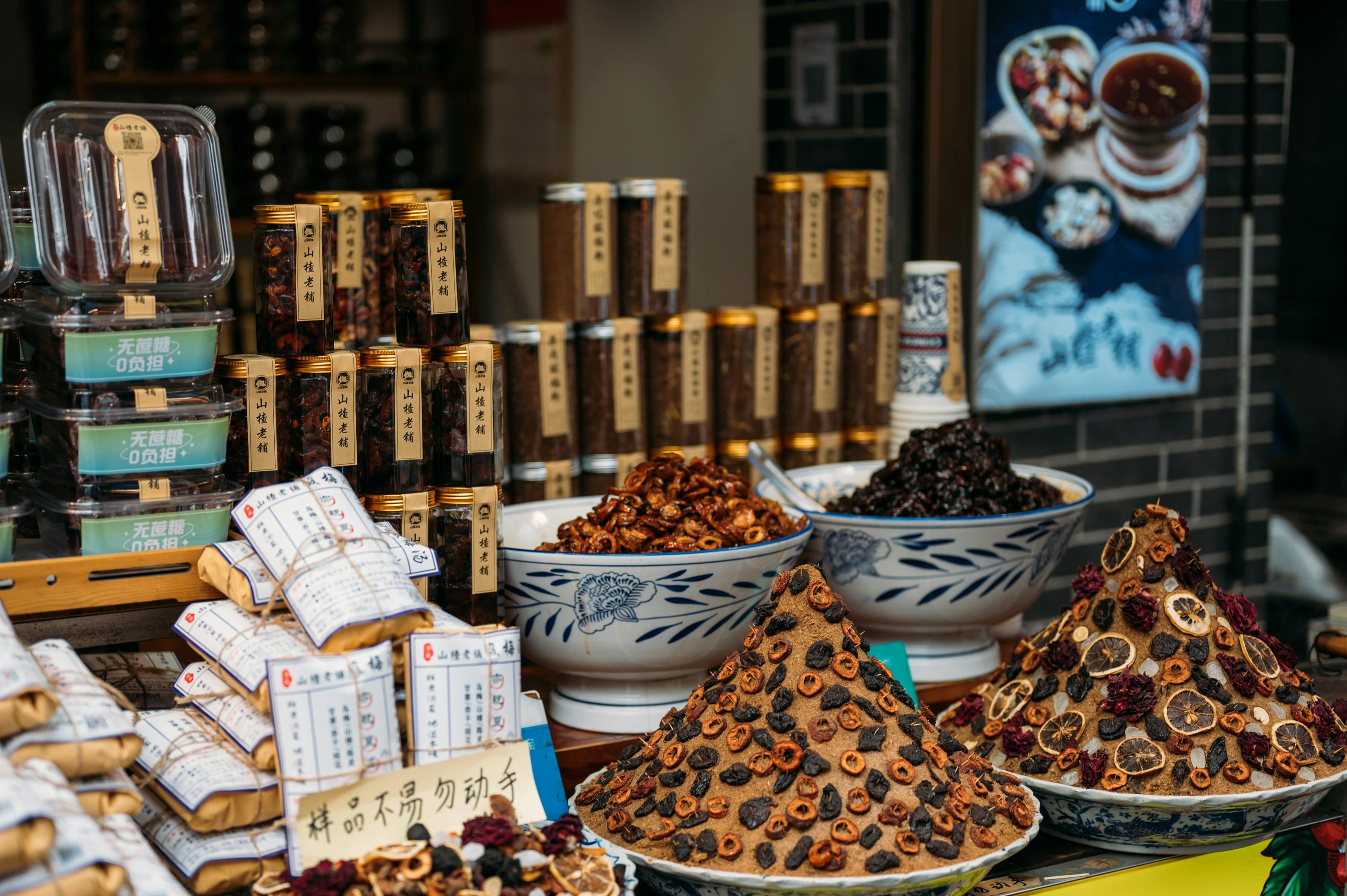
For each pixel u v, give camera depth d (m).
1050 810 1.15
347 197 1.42
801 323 1.74
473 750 0.94
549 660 1.30
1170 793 1.07
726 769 1.02
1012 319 2.27
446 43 3.76
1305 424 2.55
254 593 0.96
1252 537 2.64
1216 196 2.48
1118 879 1.11
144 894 0.78
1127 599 1.17
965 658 1.50
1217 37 2.42
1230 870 1.16
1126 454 2.49
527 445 1.55
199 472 1.05
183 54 3.16
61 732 0.81
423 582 1.09
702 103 2.99
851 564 1.44
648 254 1.60
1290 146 2.49
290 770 0.87
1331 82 2.44
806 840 0.96
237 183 3.24
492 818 0.92
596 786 1.13
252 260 3.21
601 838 0.99
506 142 3.79
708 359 1.67
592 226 1.56
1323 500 2.53
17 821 0.70
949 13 2.18
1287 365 2.57
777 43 2.50
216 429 1.05
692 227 3.10
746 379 1.69
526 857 0.89
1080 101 2.25
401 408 1.20
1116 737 1.11
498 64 3.76
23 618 1.03
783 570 1.30
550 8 3.47
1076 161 2.27
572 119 3.47
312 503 0.99
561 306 1.57
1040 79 2.21
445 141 3.92
